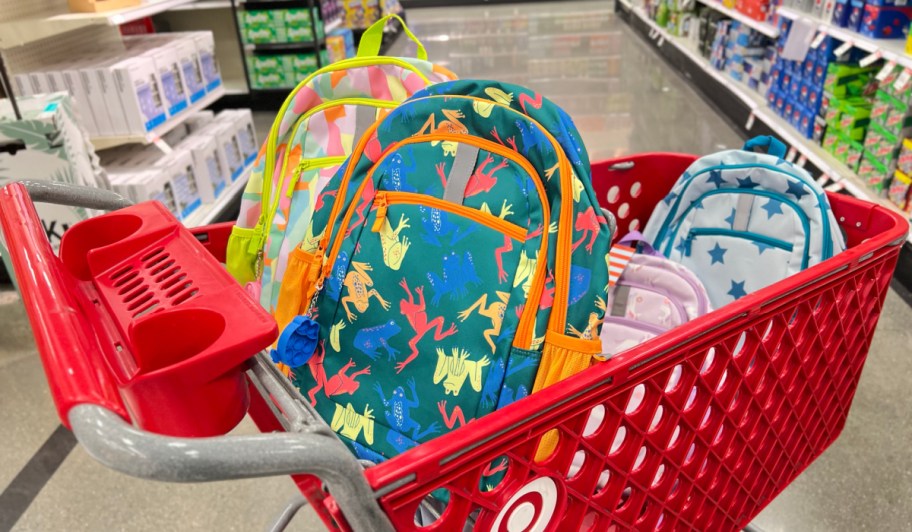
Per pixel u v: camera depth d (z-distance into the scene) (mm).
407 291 1048
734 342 936
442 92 1019
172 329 684
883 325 2336
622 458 877
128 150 3291
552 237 904
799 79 3564
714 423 990
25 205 887
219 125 3693
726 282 1488
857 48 3166
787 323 1011
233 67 5582
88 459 1962
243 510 1758
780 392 1105
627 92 5508
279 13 5148
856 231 1361
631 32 7996
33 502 1822
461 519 735
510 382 928
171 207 3090
